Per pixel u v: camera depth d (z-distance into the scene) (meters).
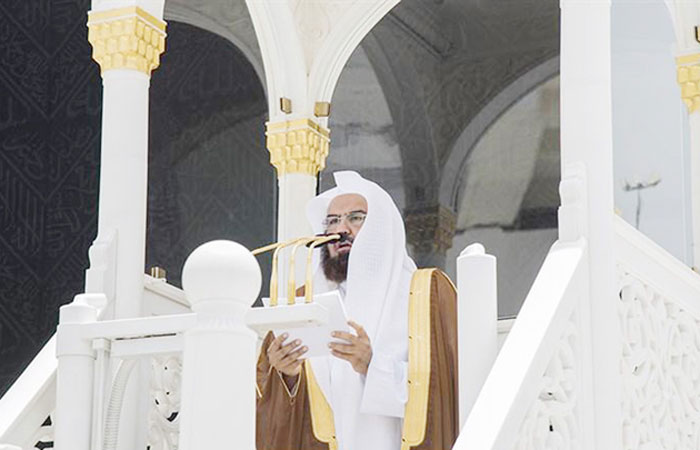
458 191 12.13
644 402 6.85
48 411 7.43
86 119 14.24
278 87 11.02
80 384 6.74
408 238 12.21
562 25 6.86
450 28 12.34
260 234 12.83
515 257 11.84
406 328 7.26
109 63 8.66
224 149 13.06
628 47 12.12
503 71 12.14
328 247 7.53
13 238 14.14
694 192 9.58
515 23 12.16
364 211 7.55
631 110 12.03
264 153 12.88
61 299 13.91
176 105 13.26
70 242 14.02
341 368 7.20
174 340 6.63
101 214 8.46
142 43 8.68
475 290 6.30
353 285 7.32
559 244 6.59
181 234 13.09
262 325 5.84
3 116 14.41
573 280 6.38
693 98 9.81
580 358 6.39
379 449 7.03
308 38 11.09
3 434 7.07
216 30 13.04
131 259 8.37
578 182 6.61
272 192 12.83
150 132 13.34
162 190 13.23
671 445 7.12
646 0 12.09
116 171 8.48
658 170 11.92
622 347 6.71
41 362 7.59
